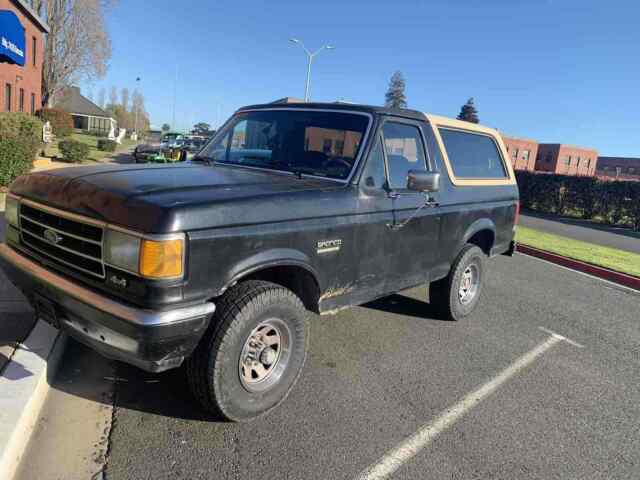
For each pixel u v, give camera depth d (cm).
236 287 326
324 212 363
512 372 469
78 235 305
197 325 290
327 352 473
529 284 823
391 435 349
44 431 315
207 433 329
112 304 281
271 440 329
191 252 283
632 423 396
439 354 492
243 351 326
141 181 324
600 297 779
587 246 1305
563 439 365
